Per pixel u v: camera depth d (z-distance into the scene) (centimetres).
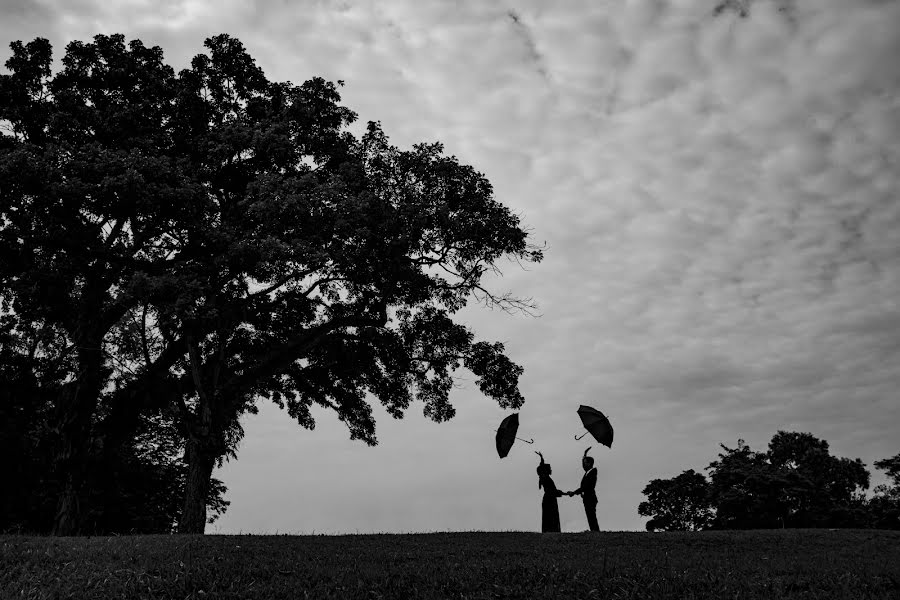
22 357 3017
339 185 2531
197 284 2369
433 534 2002
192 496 2522
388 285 2828
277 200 2431
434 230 2806
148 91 2798
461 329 3195
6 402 3003
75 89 2808
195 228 2566
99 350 2689
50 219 2441
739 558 1433
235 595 1059
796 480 6269
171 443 3972
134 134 2719
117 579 1134
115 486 3531
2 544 1375
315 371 3266
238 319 2762
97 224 2594
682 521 7712
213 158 2709
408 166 2845
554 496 2225
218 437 2647
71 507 2633
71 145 2534
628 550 1590
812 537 1944
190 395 2939
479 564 1296
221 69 2977
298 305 3144
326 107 2991
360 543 1656
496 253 2891
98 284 2653
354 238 2634
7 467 2984
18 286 2445
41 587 1082
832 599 995
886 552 1583
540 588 1095
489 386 3222
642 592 1046
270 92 3039
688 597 1013
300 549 1475
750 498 6288
